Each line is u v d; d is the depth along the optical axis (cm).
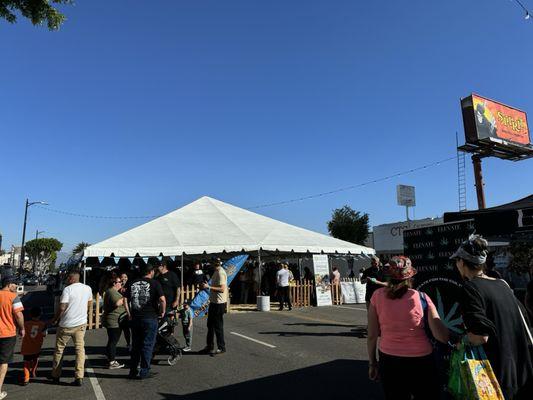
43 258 9019
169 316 792
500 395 294
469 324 302
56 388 646
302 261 2727
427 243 537
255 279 1988
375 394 585
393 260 355
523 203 632
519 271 777
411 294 346
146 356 684
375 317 364
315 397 576
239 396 586
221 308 858
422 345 338
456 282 494
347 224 4059
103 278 1279
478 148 2466
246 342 963
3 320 605
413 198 3131
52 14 626
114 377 700
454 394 311
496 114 2547
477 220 583
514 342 306
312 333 1072
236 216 1980
